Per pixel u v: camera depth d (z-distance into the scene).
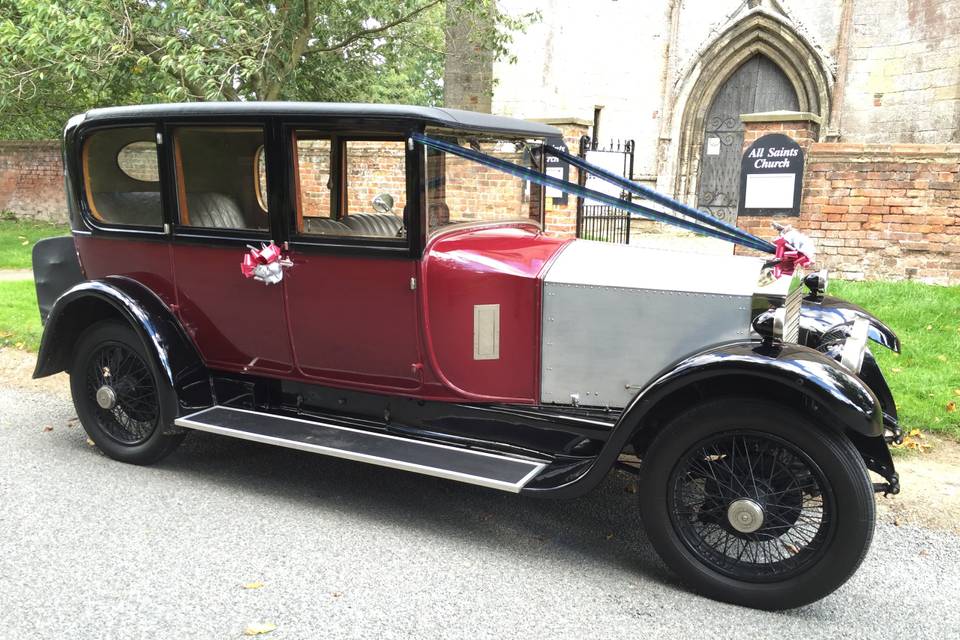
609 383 3.10
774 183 7.64
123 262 3.82
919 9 13.02
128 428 3.99
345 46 11.16
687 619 2.59
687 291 2.93
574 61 14.80
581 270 3.12
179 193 3.58
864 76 13.97
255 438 3.34
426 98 25.67
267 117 3.24
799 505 2.67
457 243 3.22
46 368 3.94
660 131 15.74
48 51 7.51
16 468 3.83
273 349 3.55
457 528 3.27
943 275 7.34
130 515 3.31
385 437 3.37
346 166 3.30
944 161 7.14
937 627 2.57
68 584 2.72
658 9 15.29
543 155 3.94
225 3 7.50
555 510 3.48
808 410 2.54
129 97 13.54
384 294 3.18
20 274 9.24
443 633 2.47
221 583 2.75
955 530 3.27
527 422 3.21
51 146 14.12
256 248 3.39
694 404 2.70
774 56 14.80
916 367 5.07
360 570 2.88
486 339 3.16
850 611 2.66
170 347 3.64
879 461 2.78
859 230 7.54
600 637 2.46
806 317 3.55
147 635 2.42
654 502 2.74
